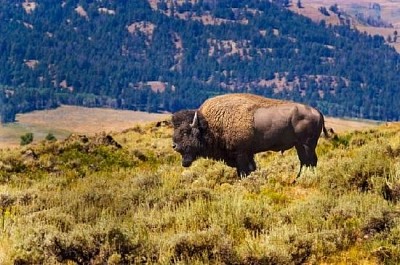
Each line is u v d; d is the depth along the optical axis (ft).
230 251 110.73
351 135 328.29
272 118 200.64
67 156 281.74
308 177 173.68
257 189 171.22
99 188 181.88
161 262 108.88
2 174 250.16
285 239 116.78
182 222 133.69
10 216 150.00
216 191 167.94
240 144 202.18
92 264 111.55
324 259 112.37
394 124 372.79
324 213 131.95
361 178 157.28
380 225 121.49
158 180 188.75
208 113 206.69
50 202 168.86
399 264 106.32
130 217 141.59
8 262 111.45
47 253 113.70
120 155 293.64
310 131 202.08
